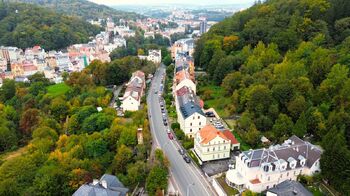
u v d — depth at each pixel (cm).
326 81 14512
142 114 16438
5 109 18800
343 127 11550
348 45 17638
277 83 15562
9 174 11875
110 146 13612
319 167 11050
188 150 13775
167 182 11262
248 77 17450
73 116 16512
